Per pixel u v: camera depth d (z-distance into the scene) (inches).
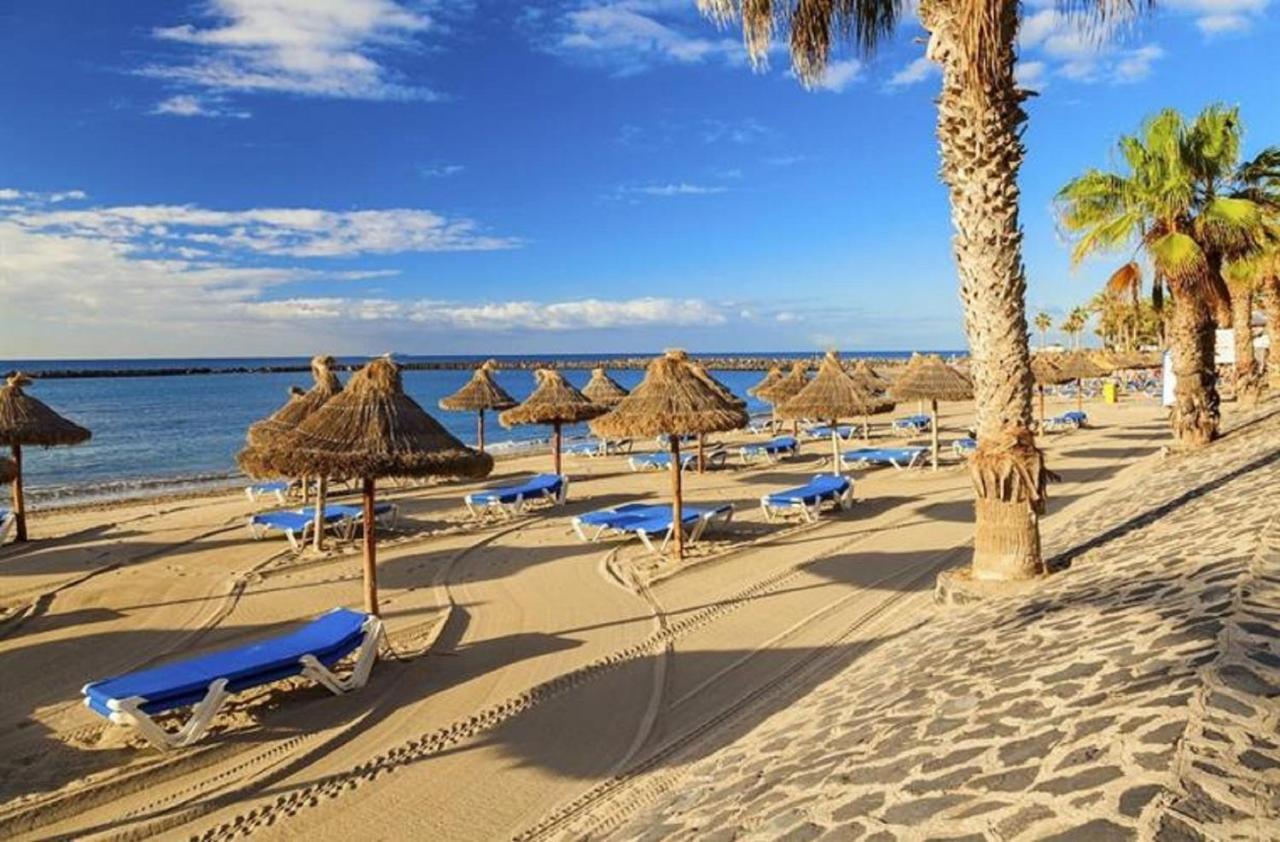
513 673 267.1
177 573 419.5
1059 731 118.0
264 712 238.7
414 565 425.7
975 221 275.3
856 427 1187.3
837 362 665.6
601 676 261.7
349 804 189.0
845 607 324.5
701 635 298.4
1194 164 483.5
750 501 600.1
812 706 196.5
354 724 229.1
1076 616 187.0
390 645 295.1
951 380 714.8
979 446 282.8
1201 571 194.5
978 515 285.9
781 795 133.1
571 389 718.5
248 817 184.5
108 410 1930.4
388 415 291.9
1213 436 560.4
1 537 503.5
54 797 188.7
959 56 273.4
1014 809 98.9
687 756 201.5
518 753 211.0
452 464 289.0
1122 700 121.6
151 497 743.1
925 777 118.0
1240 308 839.1
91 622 339.3
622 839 149.9
